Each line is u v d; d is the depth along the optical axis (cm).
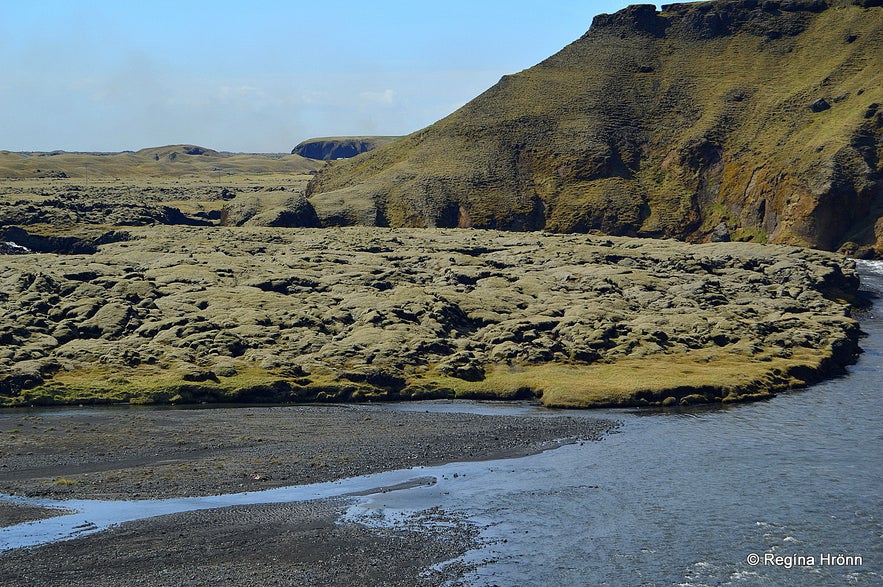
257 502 5750
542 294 15725
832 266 19962
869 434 7831
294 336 12431
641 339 12631
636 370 11100
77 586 4338
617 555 4847
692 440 7675
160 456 7094
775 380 10700
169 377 10525
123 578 4434
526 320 13312
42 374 10619
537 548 4941
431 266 18938
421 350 11875
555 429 8244
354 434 8031
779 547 4978
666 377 10519
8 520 5341
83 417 8938
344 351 11656
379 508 5644
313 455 7125
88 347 11750
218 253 19900
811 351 12412
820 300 16588
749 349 12181
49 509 5562
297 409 9562
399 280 17112
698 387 9956
